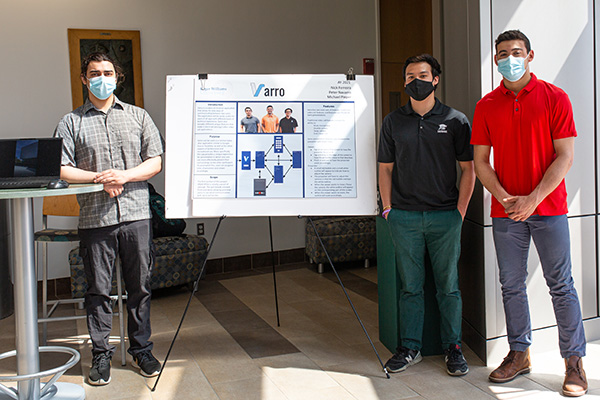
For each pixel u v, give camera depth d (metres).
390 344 3.11
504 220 2.61
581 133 3.01
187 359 3.06
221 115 2.85
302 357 3.06
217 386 2.69
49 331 3.66
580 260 3.06
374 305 4.11
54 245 4.65
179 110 2.85
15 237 2.34
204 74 2.87
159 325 3.73
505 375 2.63
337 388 2.62
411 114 2.75
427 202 2.72
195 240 4.61
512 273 2.64
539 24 2.89
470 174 2.76
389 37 5.89
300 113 2.87
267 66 5.50
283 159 2.85
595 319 3.13
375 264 5.53
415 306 2.87
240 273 5.32
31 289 2.38
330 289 4.62
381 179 2.89
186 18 5.12
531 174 2.52
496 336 2.88
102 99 2.75
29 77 4.56
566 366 2.53
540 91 2.50
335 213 2.83
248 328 3.62
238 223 5.43
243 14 5.35
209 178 2.81
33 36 4.55
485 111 2.62
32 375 2.31
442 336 2.85
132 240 2.79
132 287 2.86
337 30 5.79
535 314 2.96
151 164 2.81
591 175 3.05
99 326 2.77
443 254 2.76
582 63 2.99
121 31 4.86
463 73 2.99
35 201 4.57
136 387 2.70
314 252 5.17
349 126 2.88
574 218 3.03
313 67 5.70
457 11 3.04
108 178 2.63
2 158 2.34
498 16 2.80
